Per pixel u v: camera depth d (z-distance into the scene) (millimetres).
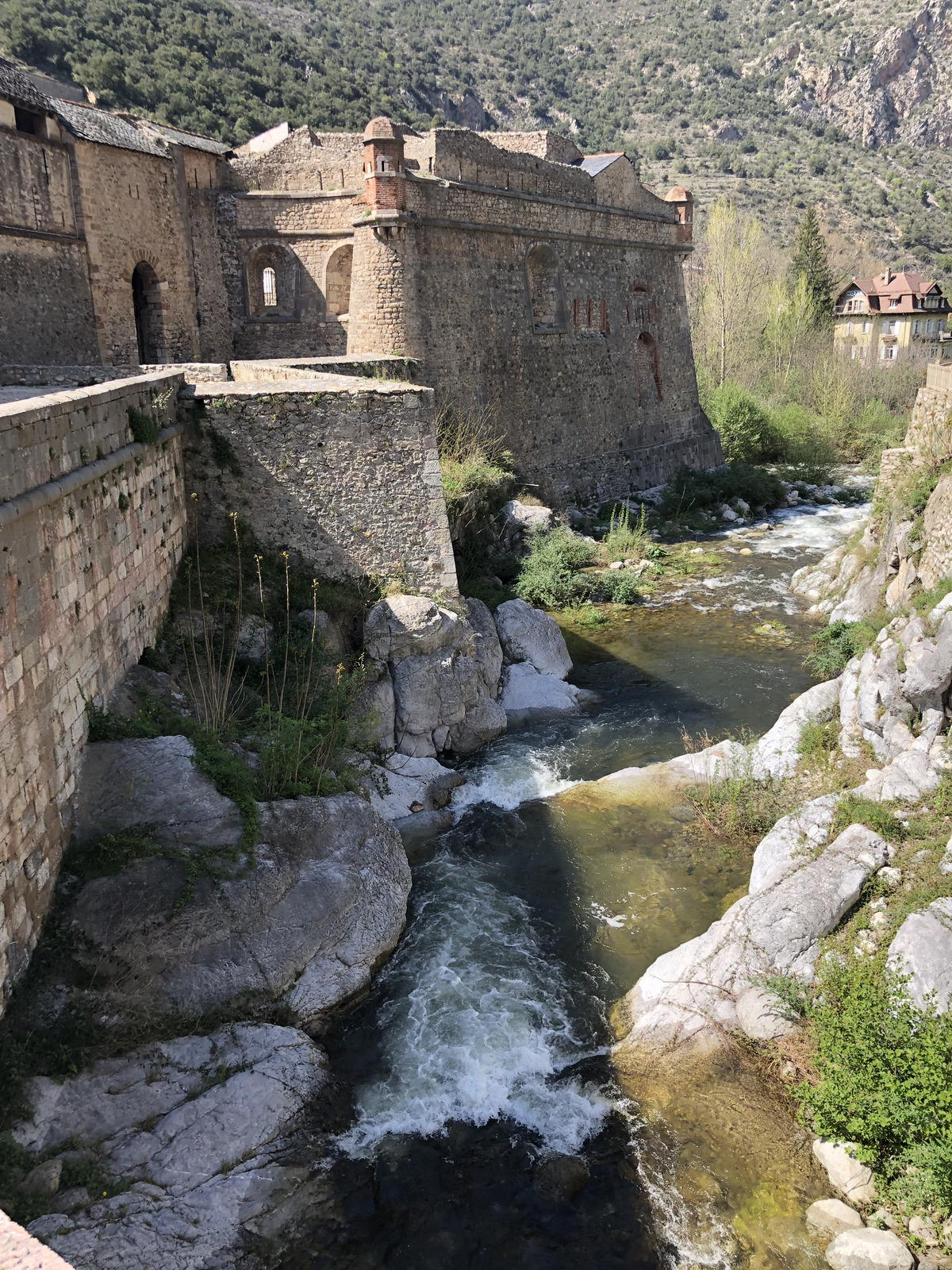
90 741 10844
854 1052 8789
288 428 16266
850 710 15148
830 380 56094
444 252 28906
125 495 12523
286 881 10805
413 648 16297
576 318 35844
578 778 16312
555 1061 10172
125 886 9758
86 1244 7395
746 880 13148
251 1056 9328
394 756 15773
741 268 62656
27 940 8844
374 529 16938
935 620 13992
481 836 14461
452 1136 9250
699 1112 9391
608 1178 8773
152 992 9312
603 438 37812
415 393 16797
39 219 22812
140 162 26172
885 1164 8453
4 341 21891
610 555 30578
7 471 8547
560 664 20750
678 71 155250
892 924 10500
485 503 26109
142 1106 8492
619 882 13273
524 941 12102
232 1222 8016
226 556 16125
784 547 32094
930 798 12539
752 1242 8125
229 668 13750
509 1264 7992
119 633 12164
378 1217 8375
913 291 69938
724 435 47875
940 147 146125
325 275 29812
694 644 22953
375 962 11375
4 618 8398
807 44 154875
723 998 10422
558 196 34031
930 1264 7801
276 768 12047
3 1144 7578
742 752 15930
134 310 26906
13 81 22062
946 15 150750
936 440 19484
